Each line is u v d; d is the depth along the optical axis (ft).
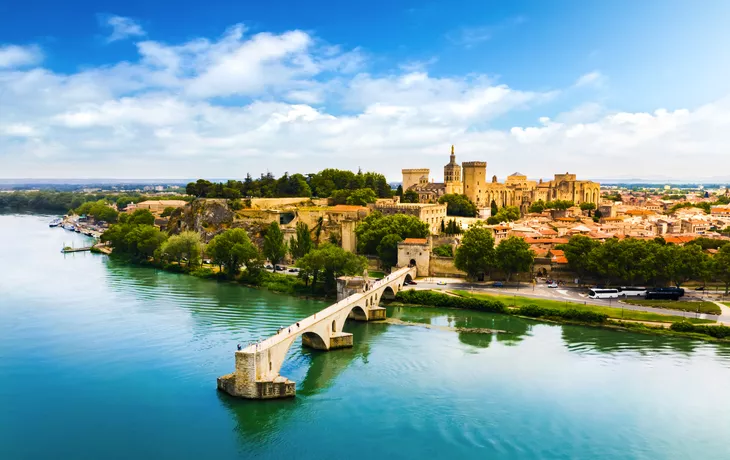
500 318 499.51
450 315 512.22
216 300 547.49
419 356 390.01
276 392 310.24
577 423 291.58
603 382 343.87
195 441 269.23
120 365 359.87
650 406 311.68
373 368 365.20
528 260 602.03
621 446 270.26
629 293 547.08
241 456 256.73
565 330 458.50
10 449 260.42
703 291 572.10
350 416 296.10
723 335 427.33
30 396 315.58
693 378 350.23
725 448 269.03
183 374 344.49
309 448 264.52
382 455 258.57
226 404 306.55
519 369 364.99
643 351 400.26
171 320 463.42
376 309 490.90
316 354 392.68
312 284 589.73
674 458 260.01
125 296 563.07
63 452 258.78
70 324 451.94
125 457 254.88
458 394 325.01
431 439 273.13
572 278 627.46
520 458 257.96
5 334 424.87
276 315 483.51
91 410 299.38
